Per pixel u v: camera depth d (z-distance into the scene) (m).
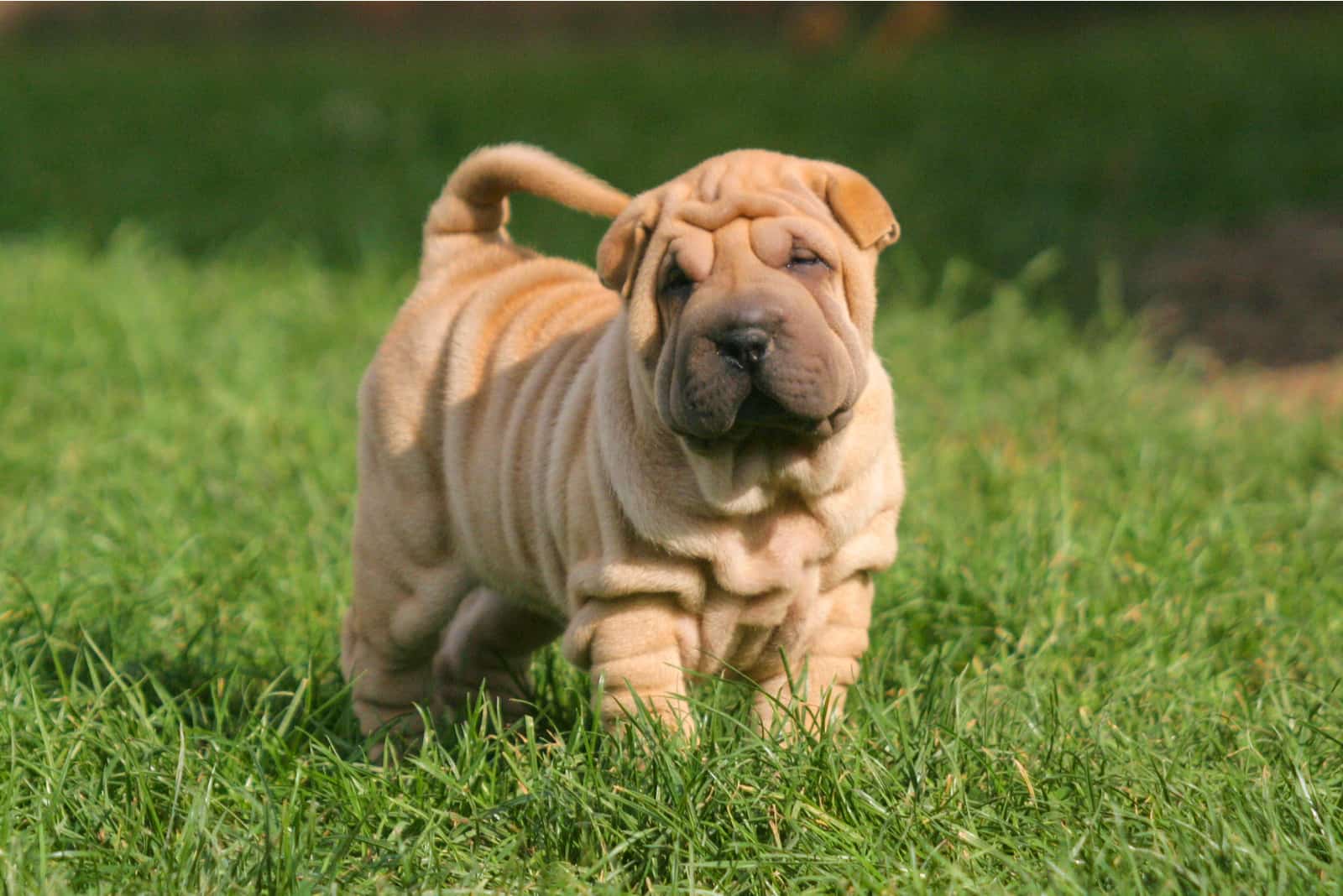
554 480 6.07
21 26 39.72
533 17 37.50
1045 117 21.53
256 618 7.75
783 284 5.34
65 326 13.26
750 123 21.94
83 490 9.59
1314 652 7.22
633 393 5.71
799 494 5.78
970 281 15.47
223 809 5.65
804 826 5.30
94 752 5.93
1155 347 13.95
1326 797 5.42
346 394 11.91
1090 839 5.18
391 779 5.84
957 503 9.32
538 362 6.56
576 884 5.03
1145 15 31.30
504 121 22.83
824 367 5.27
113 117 24.77
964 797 5.39
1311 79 21.92
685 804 5.34
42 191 19.80
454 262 7.30
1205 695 6.61
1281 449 10.23
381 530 6.92
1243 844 4.96
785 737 5.78
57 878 4.95
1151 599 7.59
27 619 7.31
